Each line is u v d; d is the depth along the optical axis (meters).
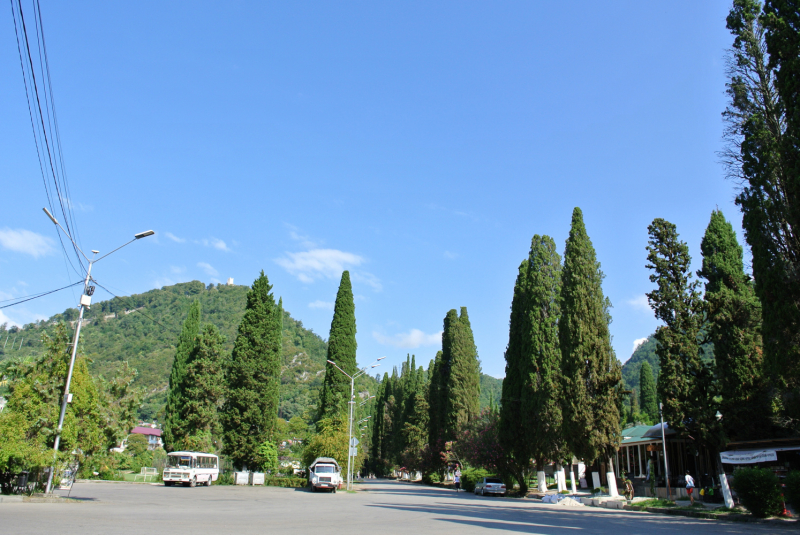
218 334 52.81
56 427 20.33
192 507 19.80
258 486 43.31
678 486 31.86
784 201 18.16
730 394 25.00
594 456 29.19
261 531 11.86
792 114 17.38
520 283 43.72
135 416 25.88
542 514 20.25
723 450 24.05
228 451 46.25
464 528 13.82
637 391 105.62
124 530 10.88
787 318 17.39
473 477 45.91
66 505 18.09
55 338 21.61
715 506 22.64
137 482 45.47
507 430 40.44
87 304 21.34
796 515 17.86
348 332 55.62
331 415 52.41
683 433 25.11
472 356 57.78
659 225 27.41
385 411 91.00
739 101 19.75
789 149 17.33
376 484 59.81
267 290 49.81
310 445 45.59
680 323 26.23
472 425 48.22
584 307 31.47
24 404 19.95
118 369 25.95
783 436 24.97
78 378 21.73
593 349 30.73
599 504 27.17
